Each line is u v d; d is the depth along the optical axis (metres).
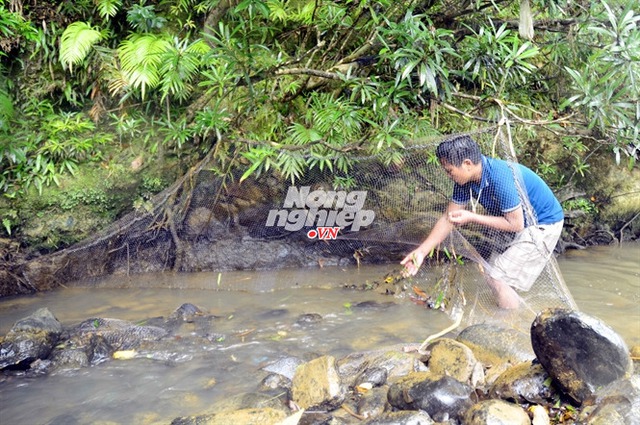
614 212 5.87
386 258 4.80
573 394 2.52
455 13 4.36
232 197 4.57
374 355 3.20
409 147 3.84
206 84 4.32
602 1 3.63
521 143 5.18
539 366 2.72
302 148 4.14
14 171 4.50
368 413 2.60
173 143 4.83
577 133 4.55
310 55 4.73
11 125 4.53
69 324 3.80
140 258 4.69
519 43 4.29
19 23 4.43
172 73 4.17
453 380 2.58
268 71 4.24
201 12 5.00
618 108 3.79
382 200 4.14
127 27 4.94
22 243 4.54
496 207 3.47
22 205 4.51
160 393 2.87
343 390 2.70
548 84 4.69
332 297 4.30
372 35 4.39
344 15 4.50
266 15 3.89
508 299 3.61
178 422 2.47
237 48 4.05
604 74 4.09
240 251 4.77
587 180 5.72
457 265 4.07
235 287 4.53
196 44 4.32
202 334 3.60
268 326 3.74
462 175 3.38
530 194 3.58
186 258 4.72
